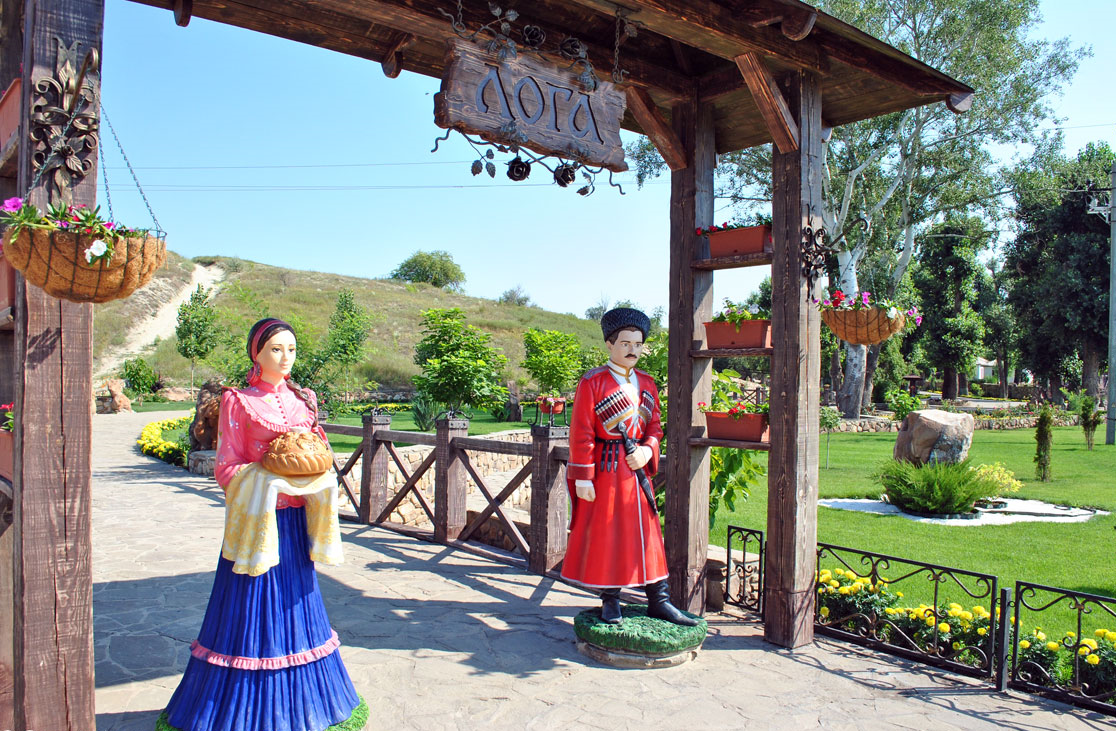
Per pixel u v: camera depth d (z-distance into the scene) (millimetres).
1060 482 11992
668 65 4750
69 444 2490
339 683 3088
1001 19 21422
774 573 4258
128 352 34719
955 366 39719
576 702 3412
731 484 6211
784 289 4250
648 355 6641
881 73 4301
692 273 4746
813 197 4289
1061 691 3508
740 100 4723
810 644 4258
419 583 5418
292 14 3658
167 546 6434
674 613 4102
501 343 39656
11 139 2689
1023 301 34031
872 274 28062
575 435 4117
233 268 49344
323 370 12594
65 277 2217
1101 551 7102
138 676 3646
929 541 7539
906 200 24609
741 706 3393
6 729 3072
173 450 11914
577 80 3920
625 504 4090
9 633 3156
